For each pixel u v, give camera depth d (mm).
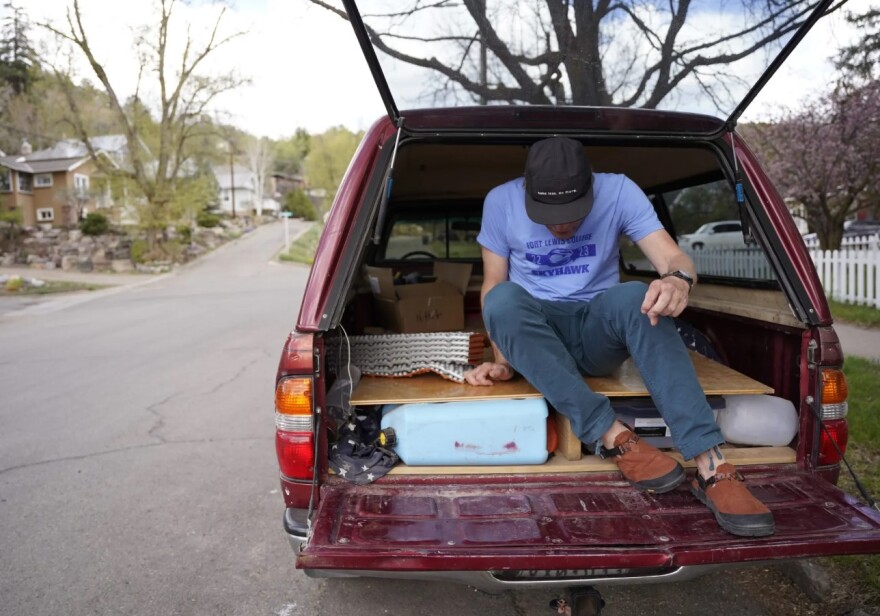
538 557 1839
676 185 3834
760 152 13398
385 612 2846
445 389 2502
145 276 28375
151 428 5520
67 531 3617
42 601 2939
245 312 14055
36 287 22984
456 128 2436
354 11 1979
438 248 5352
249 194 80375
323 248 2293
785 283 2350
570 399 2271
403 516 2066
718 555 1865
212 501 3979
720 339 3264
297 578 3117
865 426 4238
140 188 32719
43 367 8484
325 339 2398
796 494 2178
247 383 7098
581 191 2375
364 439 2516
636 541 1921
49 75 33156
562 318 2580
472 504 2150
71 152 45656
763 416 2428
